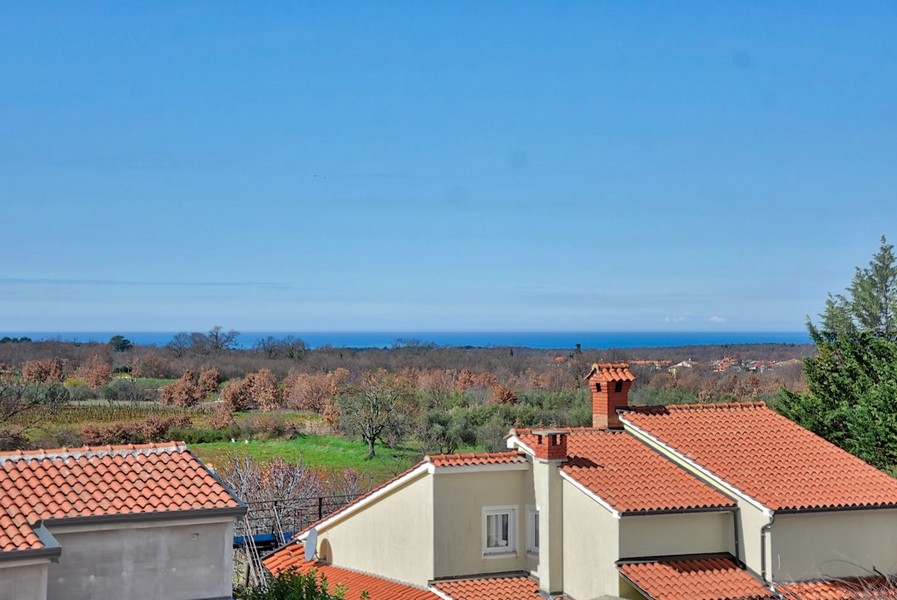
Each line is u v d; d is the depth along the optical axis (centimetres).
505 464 2502
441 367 11488
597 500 2305
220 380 10244
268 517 3678
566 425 6644
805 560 2323
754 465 2488
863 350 4050
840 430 3834
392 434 6356
